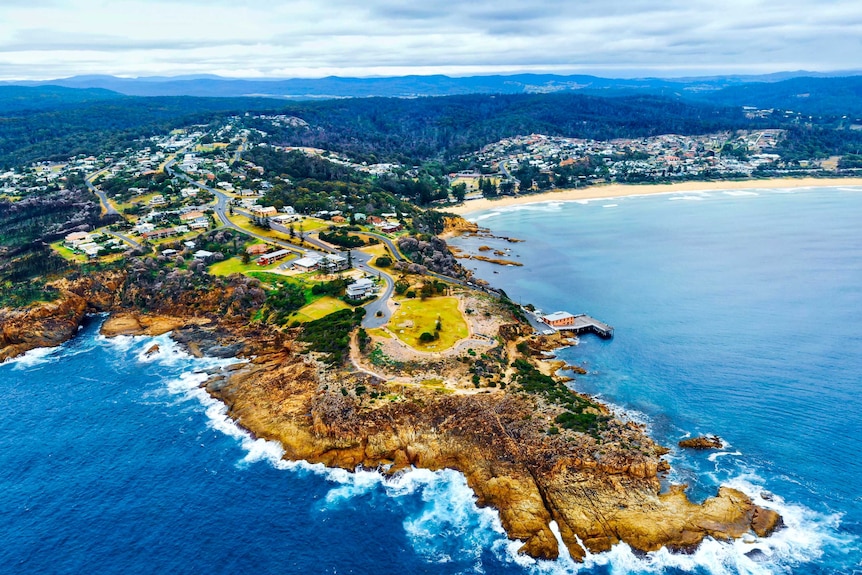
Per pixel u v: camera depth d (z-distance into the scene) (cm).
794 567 7694
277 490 9612
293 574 7962
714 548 8006
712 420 10944
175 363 14112
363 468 10044
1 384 13375
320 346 13112
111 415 11912
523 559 8081
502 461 9662
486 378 11788
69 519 9050
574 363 13438
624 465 9156
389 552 8300
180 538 8631
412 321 14275
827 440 10200
